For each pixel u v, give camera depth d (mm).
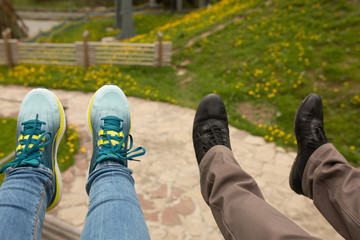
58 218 2680
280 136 4477
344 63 5789
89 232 825
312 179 1378
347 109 4793
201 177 1364
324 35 6816
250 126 4844
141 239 826
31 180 1067
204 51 8016
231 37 8219
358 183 1132
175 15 28641
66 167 3467
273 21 8203
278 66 6188
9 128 4332
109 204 915
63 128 1716
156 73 7609
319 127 1627
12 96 6168
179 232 2650
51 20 32531
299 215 2910
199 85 6641
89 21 24250
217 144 1438
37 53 8289
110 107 1691
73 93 6391
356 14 7152
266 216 881
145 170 3572
